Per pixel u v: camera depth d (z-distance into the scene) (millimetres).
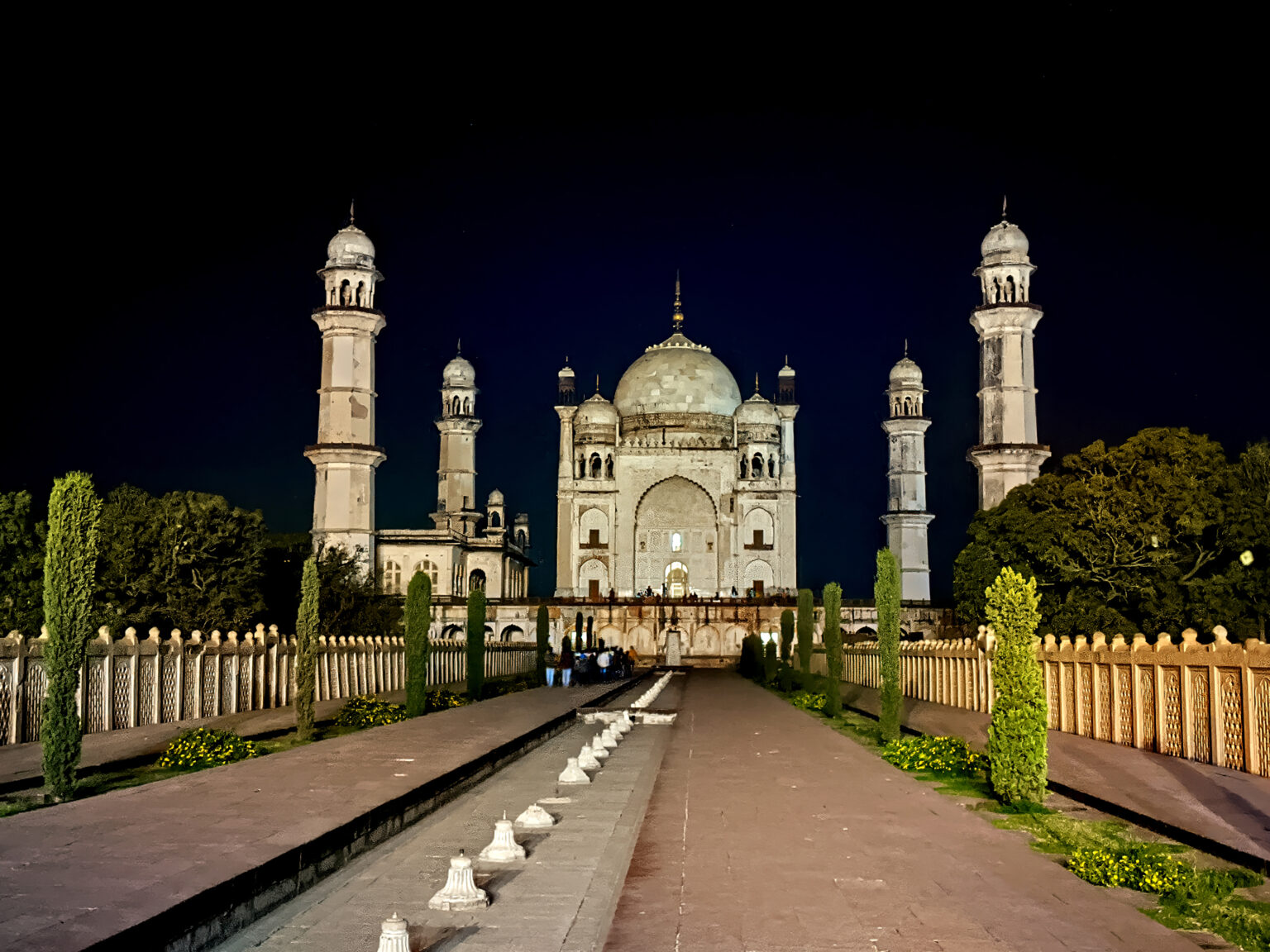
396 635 68250
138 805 16781
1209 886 14047
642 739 31656
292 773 20516
